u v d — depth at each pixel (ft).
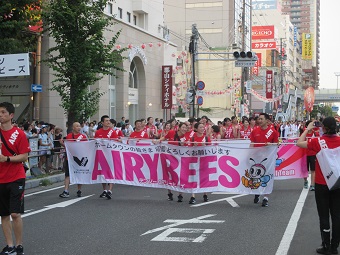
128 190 43.19
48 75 78.13
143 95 116.06
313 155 41.52
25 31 55.21
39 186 46.68
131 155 38.50
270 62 311.88
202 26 230.27
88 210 33.35
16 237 22.16
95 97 60.23
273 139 36.29
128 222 29.25
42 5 55.06
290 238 25.11
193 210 33.12
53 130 60.18
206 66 209.46
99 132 41.01
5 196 21.98
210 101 209.36
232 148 35.63
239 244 23.90
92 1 58.75
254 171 35.22
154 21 128.67
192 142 36.47
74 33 55.57
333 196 22.18
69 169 39.47
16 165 21.98
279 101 200.64
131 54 105.91
